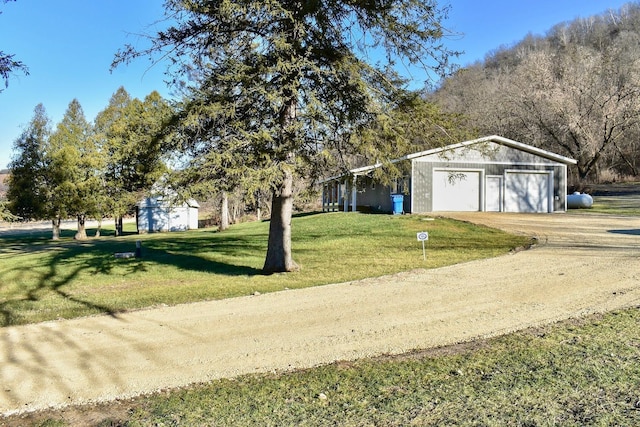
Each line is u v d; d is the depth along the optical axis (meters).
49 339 6.01
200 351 5.36
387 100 9.90
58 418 3.79
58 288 10.34
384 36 9.86
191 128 9.14
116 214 33.03
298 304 7.45
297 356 5.08
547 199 24.59
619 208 26.38
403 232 17.16
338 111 9.38
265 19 8.86
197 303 7.87
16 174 30.98
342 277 9.74
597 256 10.52
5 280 11.71
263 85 8.67
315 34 9.35
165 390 4.30
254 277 10.30
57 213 31.33
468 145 11.34
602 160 45.38
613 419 3.34
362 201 30.11
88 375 4.70
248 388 4.26
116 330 6.36
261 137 8.44
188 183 8.95
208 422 3.62
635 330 5.34
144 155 12.01
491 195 23.84
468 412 3.56
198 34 9.27
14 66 7.48
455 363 4.63
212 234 24.73
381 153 9.75
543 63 40.88
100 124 32.97
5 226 56.06
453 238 15.37
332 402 3.88
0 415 3.87
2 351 5.54
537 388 3.93
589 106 37.88
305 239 17.27
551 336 5.30
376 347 5.26
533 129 39.78
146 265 13.29
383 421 3.49
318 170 9.59
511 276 8.86
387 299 7.53
